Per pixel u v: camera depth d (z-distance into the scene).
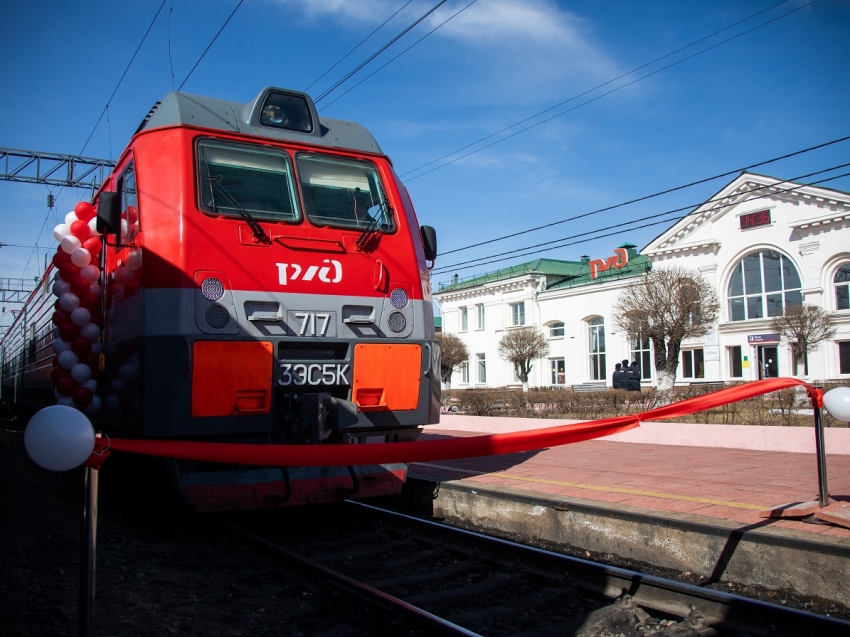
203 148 6.92
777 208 31.62
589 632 4.55
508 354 39.72
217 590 5.36
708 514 6.11
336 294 6.99
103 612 4.61
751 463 9.35
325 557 6.29
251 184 7.03
